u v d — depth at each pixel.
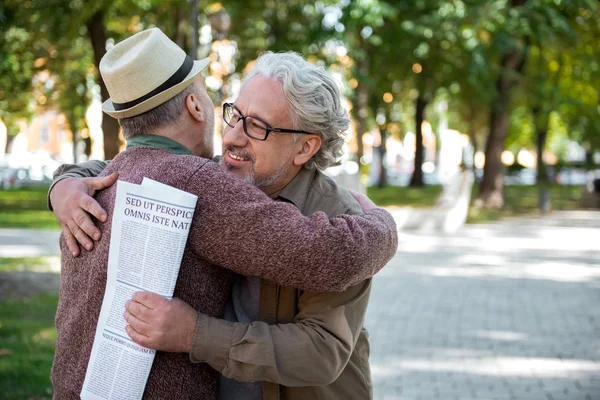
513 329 8.14
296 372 2.00
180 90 2.19
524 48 23.59
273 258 1.96
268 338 1.99
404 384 6.16
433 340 7.64
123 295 2.00
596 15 23.39
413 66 24.69
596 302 9.62
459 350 7.27
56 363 2.14
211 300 2.08
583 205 27.69
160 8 19.58
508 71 23.41
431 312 8.96
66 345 2.12
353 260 1.96
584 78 28.31
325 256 1.95
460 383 6.21
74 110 32.47
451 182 19.61
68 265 2.19
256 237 1.96
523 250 14.91
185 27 19.73
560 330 8.10
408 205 27.06
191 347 1.96
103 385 1.99
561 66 27.38
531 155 82.38
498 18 20.62
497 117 25.12
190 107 2.21
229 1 19.11
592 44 24.75
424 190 37.81
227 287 2.14
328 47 20.11
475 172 48.91
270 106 2.16
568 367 6.70
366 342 2.33
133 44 2.26
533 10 21.48
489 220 21.59
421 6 21.11
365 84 21.64
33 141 64.06
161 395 2.01
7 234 15.69
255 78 2.21
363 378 2.29
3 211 21.73
